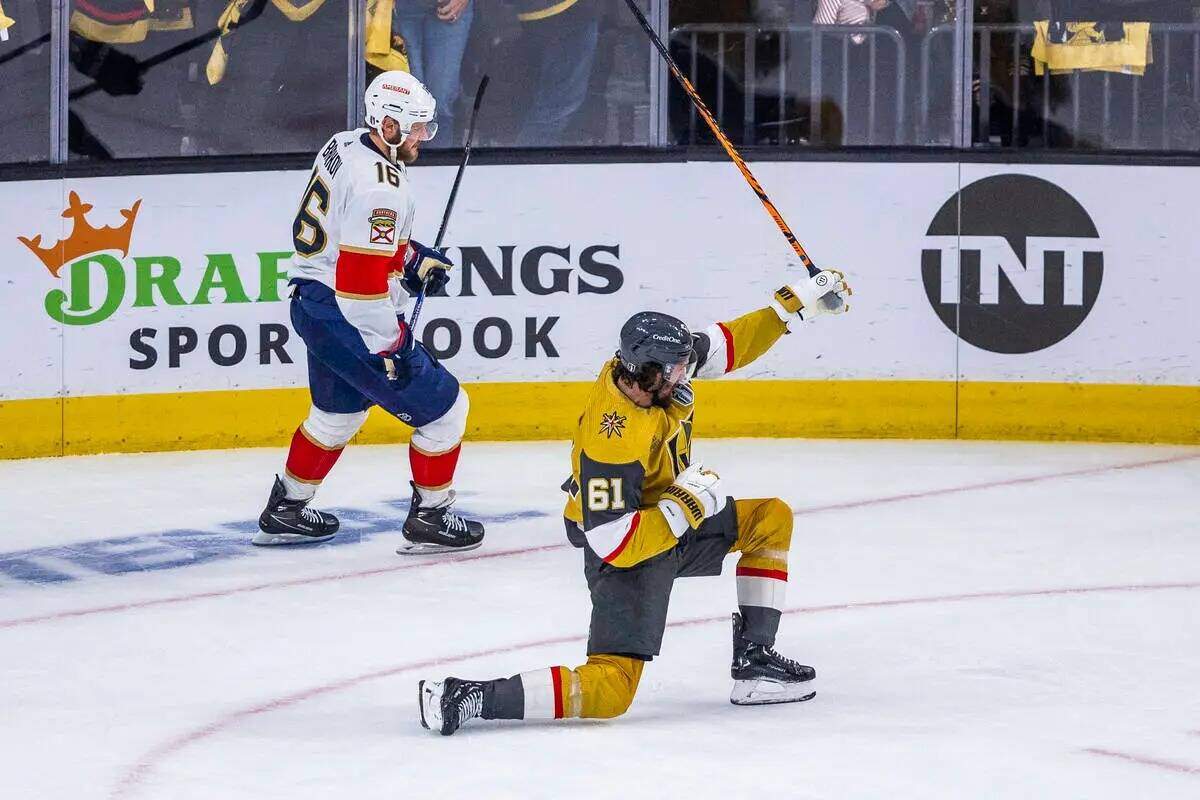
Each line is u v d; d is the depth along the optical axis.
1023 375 25.53
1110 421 25.50
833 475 22.58
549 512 20.55
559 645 14.60
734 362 12.94
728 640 14.71
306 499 19.08
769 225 25.53
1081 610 15.66
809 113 25.70
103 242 24.47
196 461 24.16
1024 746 11.56
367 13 25.23
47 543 19.05
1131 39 25.56
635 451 11.70
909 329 25.50
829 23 25.56
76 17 24.42
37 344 24.33
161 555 18.48
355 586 17.00
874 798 10.47
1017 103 25.62
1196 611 15.59
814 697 12.88
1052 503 20.75
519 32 25.44
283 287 24.97
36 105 24.33
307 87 25.27
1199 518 19.84
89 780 11.07
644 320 11.66
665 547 11.86
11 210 24.06
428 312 25.25
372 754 11.52
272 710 12.74
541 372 25.53
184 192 24.66
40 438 24.45
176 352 24.80
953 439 25.62
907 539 18.75
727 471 22.80
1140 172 25.31
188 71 24.91
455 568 17.77
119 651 14.60
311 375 18.67
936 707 12.59
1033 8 25.53
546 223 25.38
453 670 13.84
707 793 10.57
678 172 25.48
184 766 11.34
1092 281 25.41
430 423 18.19
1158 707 12.54
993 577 16.98
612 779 10.88
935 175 25.45
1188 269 25.33
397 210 17.56
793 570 17.33
